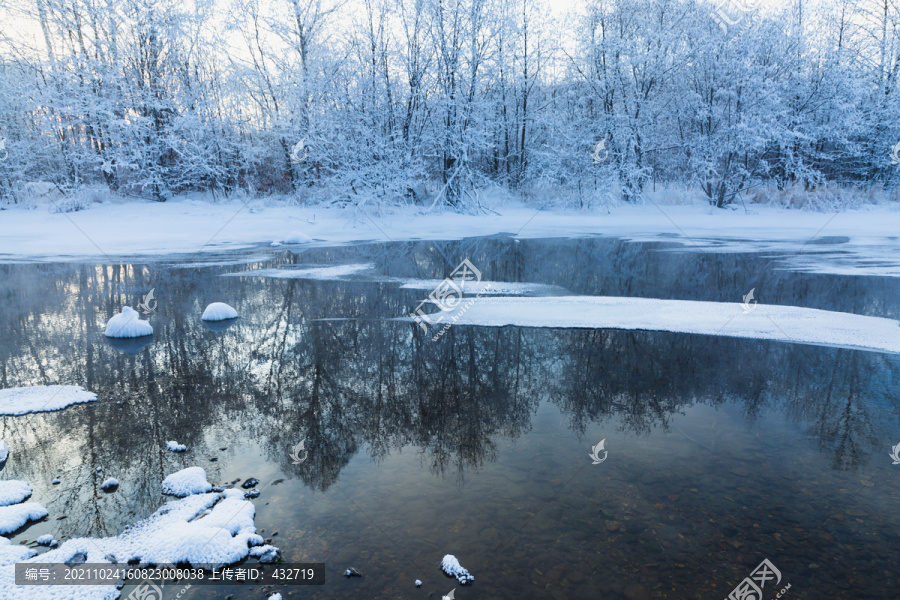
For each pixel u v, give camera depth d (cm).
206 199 2706
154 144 2502
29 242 1731
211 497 302
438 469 336
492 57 2539
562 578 233
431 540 262
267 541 262
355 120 2414
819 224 2158
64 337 655
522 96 2964
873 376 509
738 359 562
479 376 515
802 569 241
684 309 778
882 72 2662
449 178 2530
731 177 2544
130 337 653
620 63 2527
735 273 1094
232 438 381
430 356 577
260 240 1819
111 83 2427
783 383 491
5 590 226
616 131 2573
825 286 940
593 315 751
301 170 2572
